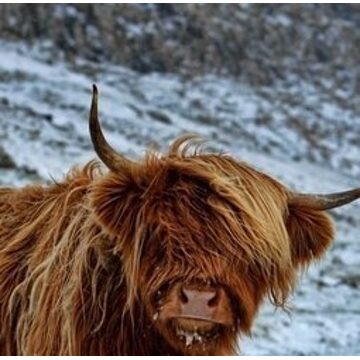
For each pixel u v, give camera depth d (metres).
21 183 27.61
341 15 89.44
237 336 8.52
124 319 8.62
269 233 8.20
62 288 8.88
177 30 72.38
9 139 34.09
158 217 8.11
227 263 8.01
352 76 80.94
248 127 59.47
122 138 43.56
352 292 25.64
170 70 68.31
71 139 38.12
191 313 7.82
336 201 8.81
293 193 8.83
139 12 71.12
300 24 84.25
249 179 8.41
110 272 8.69
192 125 54.25
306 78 77.50
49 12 64.25
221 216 8.08
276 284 8.41
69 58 61.44
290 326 21.16
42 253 9.27
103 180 8.41
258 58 76.31
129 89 59.69
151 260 8.09
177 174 8.30
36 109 41.84
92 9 67.50
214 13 77.50
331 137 65.44
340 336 21.09
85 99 48.66
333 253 30.59
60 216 9.33
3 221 10.12
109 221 8.29
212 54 72.69
